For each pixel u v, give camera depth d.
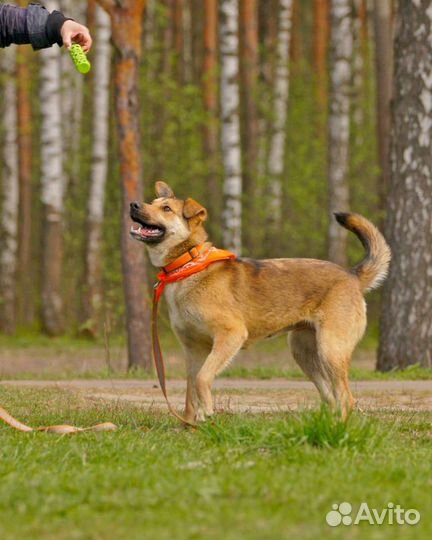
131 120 15.73
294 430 7.38
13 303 28.19
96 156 26.48
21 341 25.25
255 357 21.91
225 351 8.98
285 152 33.12
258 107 30.97
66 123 30.61
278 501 5.75
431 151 15.30
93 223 26.52
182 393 12.67
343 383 9.27
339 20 24.12
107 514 5.52
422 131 15.30
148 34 30.38
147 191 29.56
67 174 31.36
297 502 5.75
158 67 31.48
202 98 31.41
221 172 30.55
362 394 12.28
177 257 9.17
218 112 32.50
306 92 33.69
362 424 7.53
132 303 15.95
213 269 9.12
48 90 25.31
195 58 37.03
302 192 30.34
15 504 5.69
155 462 6.80
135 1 15.63
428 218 15.30
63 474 6.35
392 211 15.51
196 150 30.25
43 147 25.53
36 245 36.34
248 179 30.48
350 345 9.32
